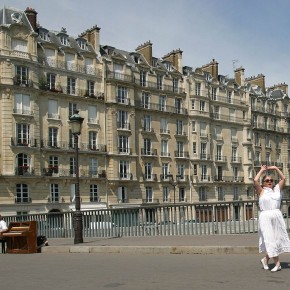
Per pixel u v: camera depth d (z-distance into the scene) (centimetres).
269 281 873
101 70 6219
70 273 1094
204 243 1516
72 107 5884
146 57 7100
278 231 980
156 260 1280
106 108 6209
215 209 1955
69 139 5812
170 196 6850
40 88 5569
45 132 5581
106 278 990
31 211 5316
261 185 1076
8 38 5316
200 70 7575
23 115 5331
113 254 1527
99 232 2319
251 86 9188
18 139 5303
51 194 5553
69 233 2428
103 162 6097
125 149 6316
